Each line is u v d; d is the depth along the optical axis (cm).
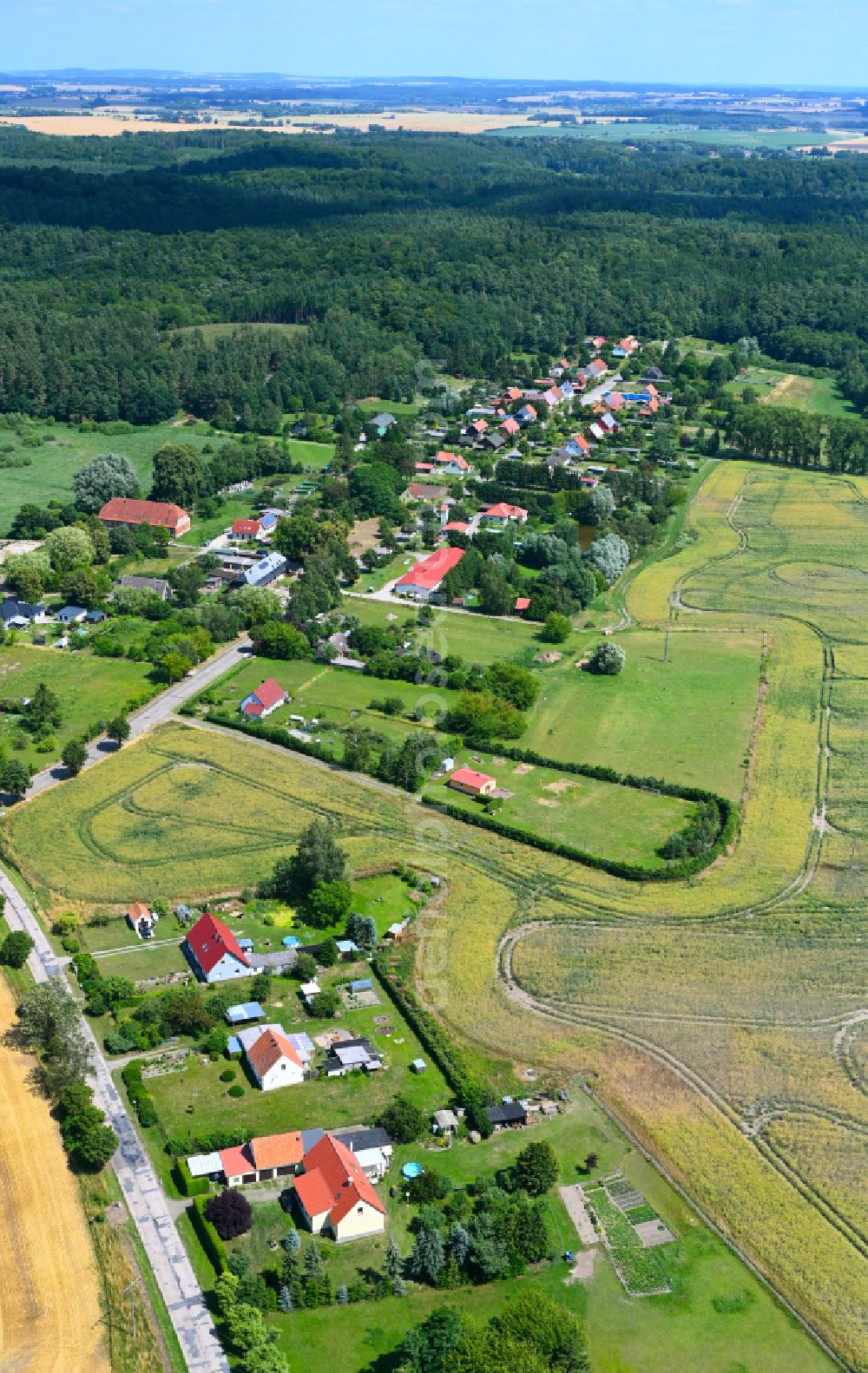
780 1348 9850
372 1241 10675
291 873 15412
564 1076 12656
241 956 13875
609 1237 10819
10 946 13938
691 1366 9644
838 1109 12331
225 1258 10269
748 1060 12950
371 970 14238
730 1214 11094
